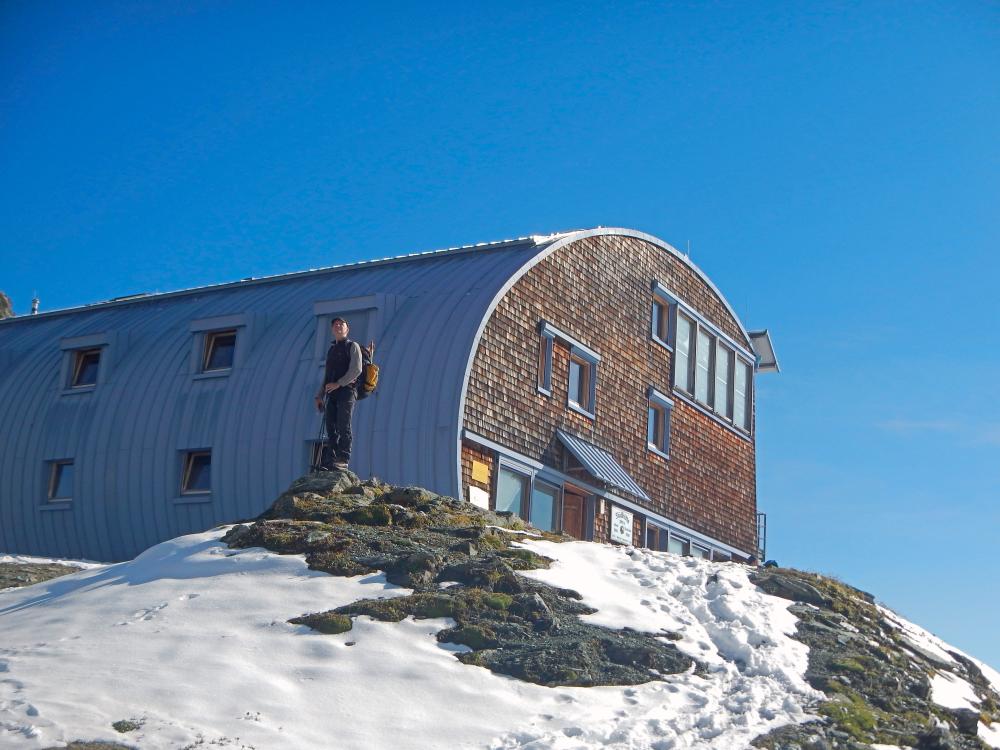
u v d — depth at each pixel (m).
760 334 35.41
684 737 9.43
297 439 21.94
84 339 26.09
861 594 15.15
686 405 30.53
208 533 13.85
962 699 12.27
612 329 27.20
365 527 13.70
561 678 10.32
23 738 8.12
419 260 26.25
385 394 21.55
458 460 20.58
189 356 24.83
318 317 23.16
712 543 30.95
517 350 23.25
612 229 27.48
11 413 26.31
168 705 8.98
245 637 10.43
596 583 12.87
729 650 11.64
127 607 11.27
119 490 23.97
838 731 10.12
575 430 25.09
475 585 12.00
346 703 9.39
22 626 11.05
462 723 9.27
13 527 25.30
